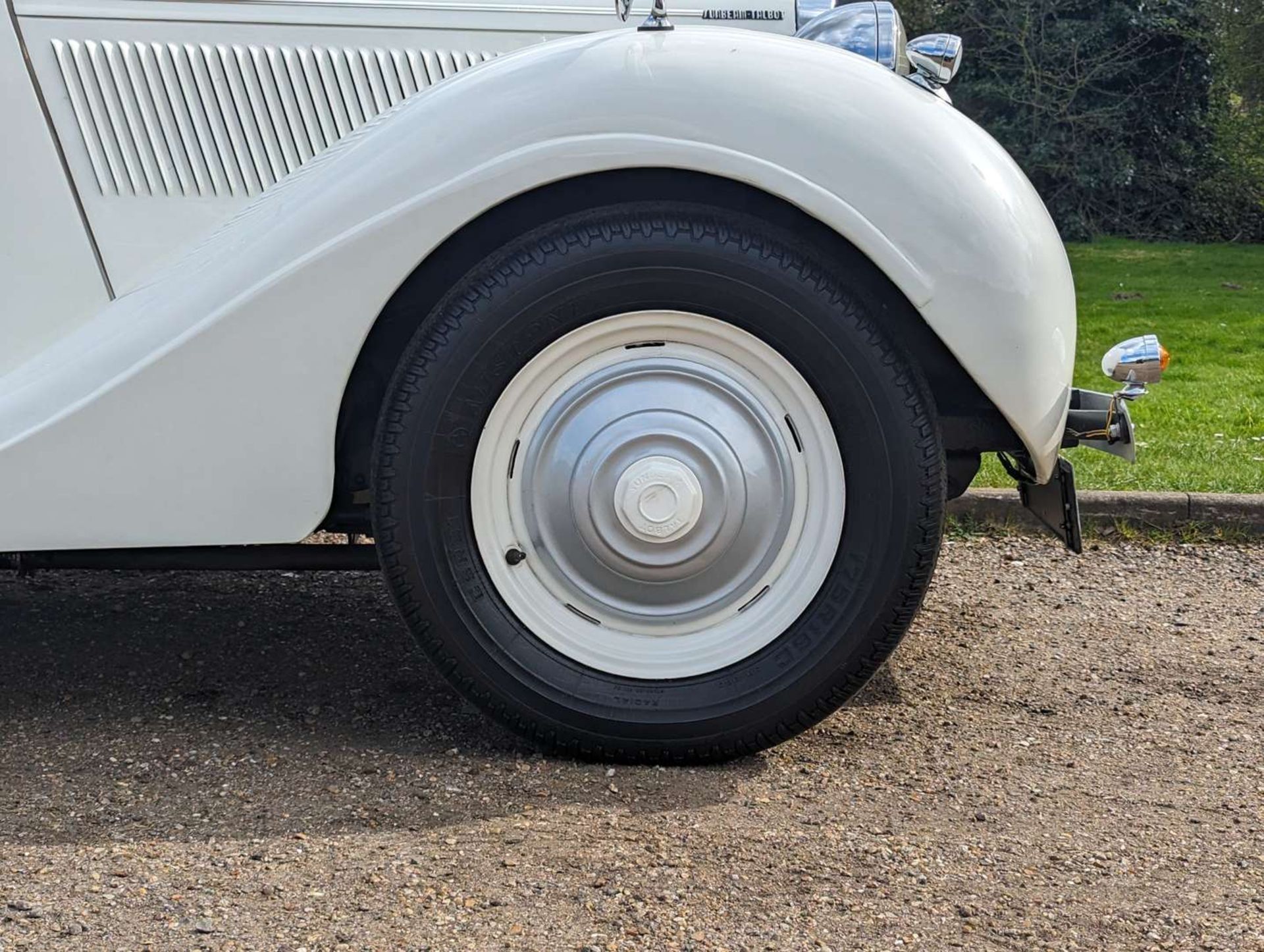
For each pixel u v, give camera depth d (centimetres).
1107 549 412
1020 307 233
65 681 288
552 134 225
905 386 234
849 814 226
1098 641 327
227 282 230
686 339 239
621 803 228
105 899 195
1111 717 276
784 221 239
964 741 260
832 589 239
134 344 232
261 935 185
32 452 231
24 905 192
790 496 242
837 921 191
